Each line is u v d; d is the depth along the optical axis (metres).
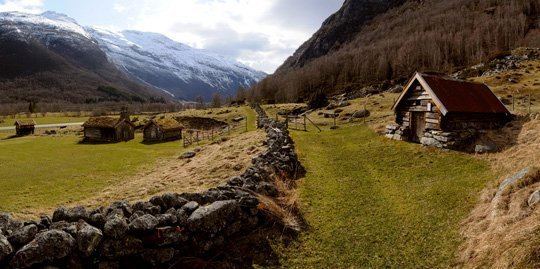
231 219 12.23
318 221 14.84
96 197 29.02
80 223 9.20
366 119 52.41
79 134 110.38
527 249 9.27
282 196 16.56
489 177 18.38
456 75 106.56
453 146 26.17
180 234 10.45
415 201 16.75
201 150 49.81
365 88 135.12
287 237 13.12
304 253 12.35
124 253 9.34
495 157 22.52
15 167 49.62
